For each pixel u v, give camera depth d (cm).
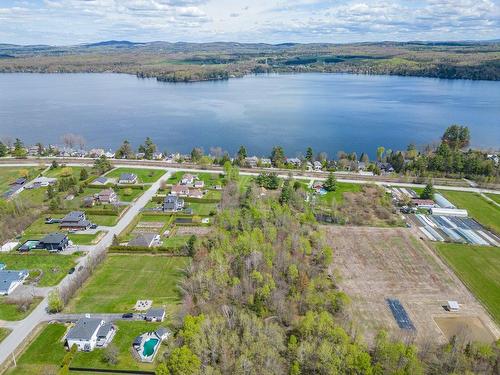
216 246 10825
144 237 11731
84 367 7181
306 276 9569
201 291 9100
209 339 7231
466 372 6744
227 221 12294
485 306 9312
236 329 7812
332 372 6562
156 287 9644
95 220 13362
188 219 13525
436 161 18500
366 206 14762
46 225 13000
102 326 8025
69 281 9856
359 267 10775
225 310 8219
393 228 13150
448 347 7500
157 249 11250
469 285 10094
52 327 8231
